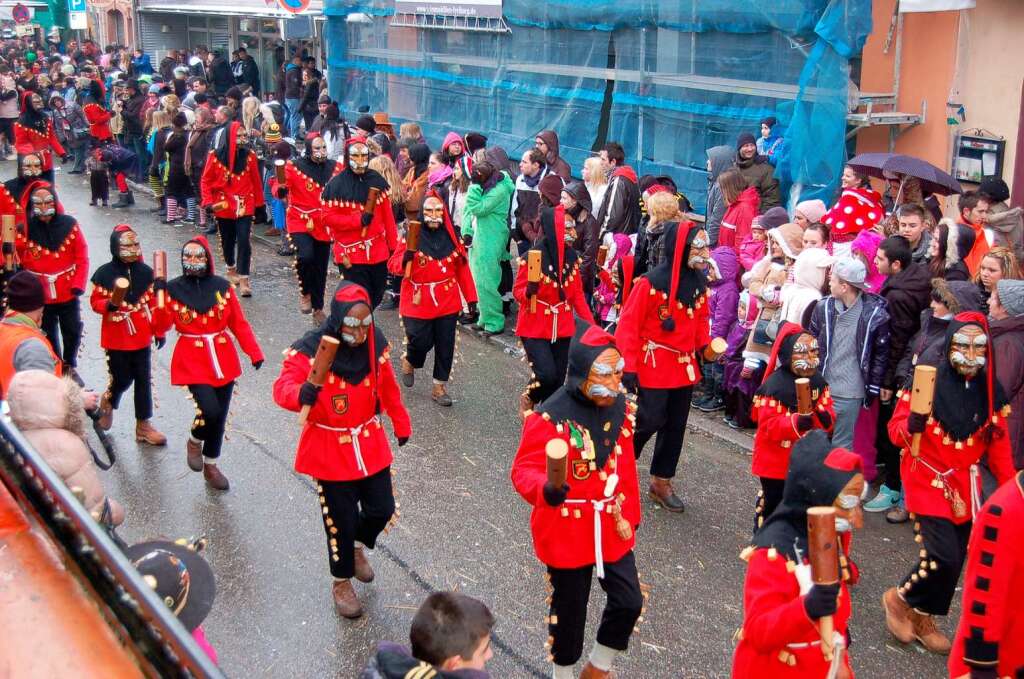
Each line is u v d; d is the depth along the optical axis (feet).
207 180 39.68
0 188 32.89
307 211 36.47
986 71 31.96
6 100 76.54
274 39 79.71
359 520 19.13
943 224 24.38
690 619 18.78
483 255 34.60
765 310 24.76
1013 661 13.07
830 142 33.27
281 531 21.95
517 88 49.57
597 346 15.07
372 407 18.43
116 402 26.66
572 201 32.60
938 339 19.16
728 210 31.78
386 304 39.17
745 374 25.38
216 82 73.36
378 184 34.04
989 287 21.35
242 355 33.40
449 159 38.34
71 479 14.82
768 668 12.37
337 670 17.20
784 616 11.38
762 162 32.76
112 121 66.90
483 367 32.94
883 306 22.00
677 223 22.11
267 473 24.75
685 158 40.91
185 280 23.29
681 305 22.07
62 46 123.95
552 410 15.43
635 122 42.83
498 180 34.27
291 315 38.22
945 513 17.01
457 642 10.68
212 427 23.45
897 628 17.92
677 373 22.33
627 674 17.13
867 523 22.45
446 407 29.40
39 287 22.31
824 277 23.67
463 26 52.44
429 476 24.75
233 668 17.21
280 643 17.93
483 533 21.90
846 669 12.49
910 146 34.55
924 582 17.24
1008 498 12.57
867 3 31.96
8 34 134.41
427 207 28.60
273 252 48.37
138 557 10.89
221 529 22.02
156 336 23.47
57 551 5.95
